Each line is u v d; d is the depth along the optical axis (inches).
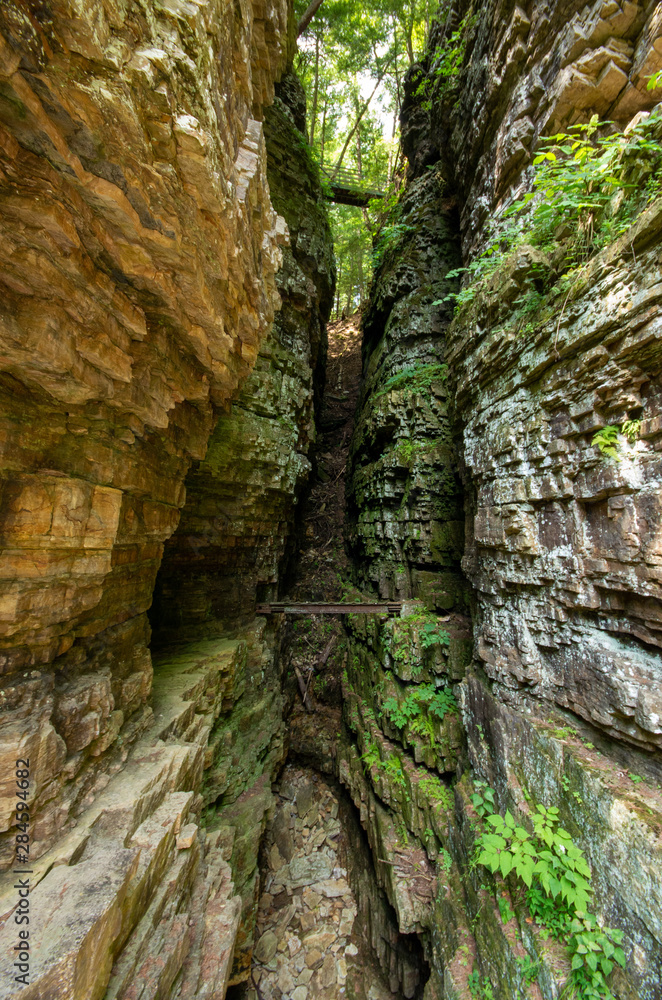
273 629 436.5
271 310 205.0
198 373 192.7
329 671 529.7
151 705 209.3
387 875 284.5
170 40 79.1
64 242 93.7
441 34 470.3
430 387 434.9
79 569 128.4
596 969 137.9
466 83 342.6
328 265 511.2
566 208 186.5
